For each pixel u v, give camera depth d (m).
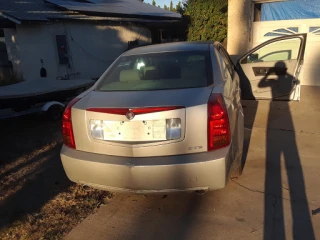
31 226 2.90
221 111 2.58
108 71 3.51
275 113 6.12
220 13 12.53
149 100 2.68
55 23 11.48
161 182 2.54
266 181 3.48
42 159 4.45
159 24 15.78
